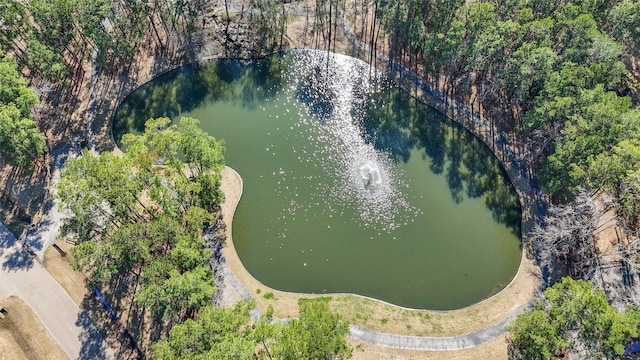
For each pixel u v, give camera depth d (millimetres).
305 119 93500
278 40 103062
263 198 83812
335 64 100188
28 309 70250
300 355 55156
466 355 67625
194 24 103750
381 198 83750
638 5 80125
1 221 78000
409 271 76812
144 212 77125
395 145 89562
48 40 86062
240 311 60031
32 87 89750
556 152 72562
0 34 83875
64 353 67188
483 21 82500
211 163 73500
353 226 81062
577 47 79250
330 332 56812
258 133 91875
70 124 89938
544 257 75375
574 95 75938
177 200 69125
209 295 61594
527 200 81688
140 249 62688
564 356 66188
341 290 74812
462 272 76750
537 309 62656
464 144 88875
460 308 73062
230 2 106562
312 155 88812
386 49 100562
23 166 81250
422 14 96438
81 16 84125
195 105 95500
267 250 78438
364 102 95062
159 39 101562
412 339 69188
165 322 69750
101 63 93500
